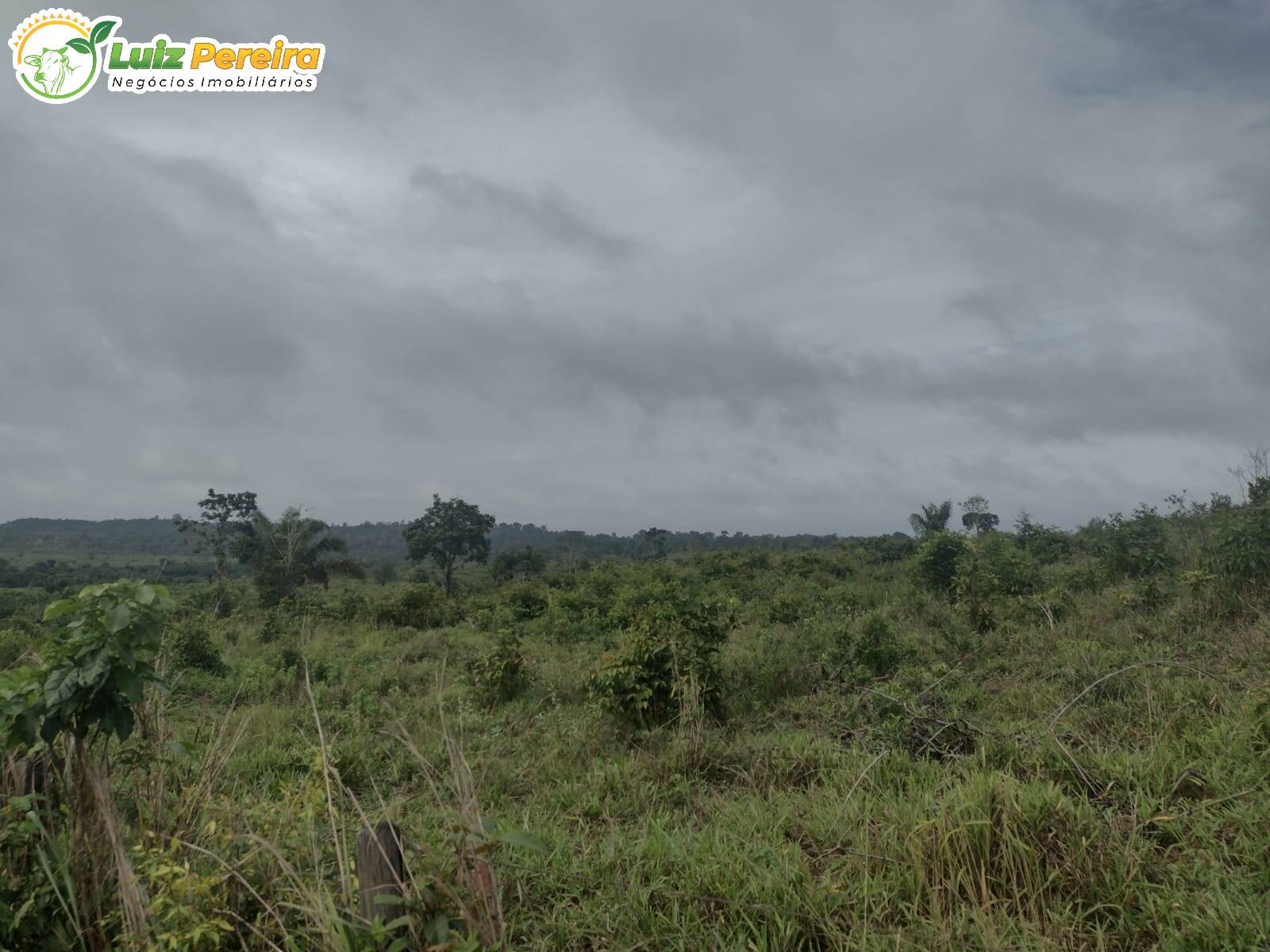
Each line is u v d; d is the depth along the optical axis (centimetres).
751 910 380
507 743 757
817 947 363
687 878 413
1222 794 464
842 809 477
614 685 796
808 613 1402
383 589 3328
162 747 403
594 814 550
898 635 1141
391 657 1367
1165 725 573
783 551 3241
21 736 325
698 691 765
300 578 3303
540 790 613
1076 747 572
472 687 1012
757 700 860
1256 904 345
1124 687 705
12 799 345
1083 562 1598
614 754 686
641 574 2700
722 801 554
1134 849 408
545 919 395
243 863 351
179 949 310
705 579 2495
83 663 329
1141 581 1168
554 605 1939
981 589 1352
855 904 381
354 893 325
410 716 879
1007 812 414
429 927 294
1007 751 549
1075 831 409
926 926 354
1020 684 809
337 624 1945
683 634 825
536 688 1012
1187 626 928
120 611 331
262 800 422
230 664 1218
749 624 1399
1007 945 336
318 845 415
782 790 571
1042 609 1126
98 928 338
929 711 679
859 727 684
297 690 1041
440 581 4316
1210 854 394
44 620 343
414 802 587
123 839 359
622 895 402
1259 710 556
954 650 1012
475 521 3981
